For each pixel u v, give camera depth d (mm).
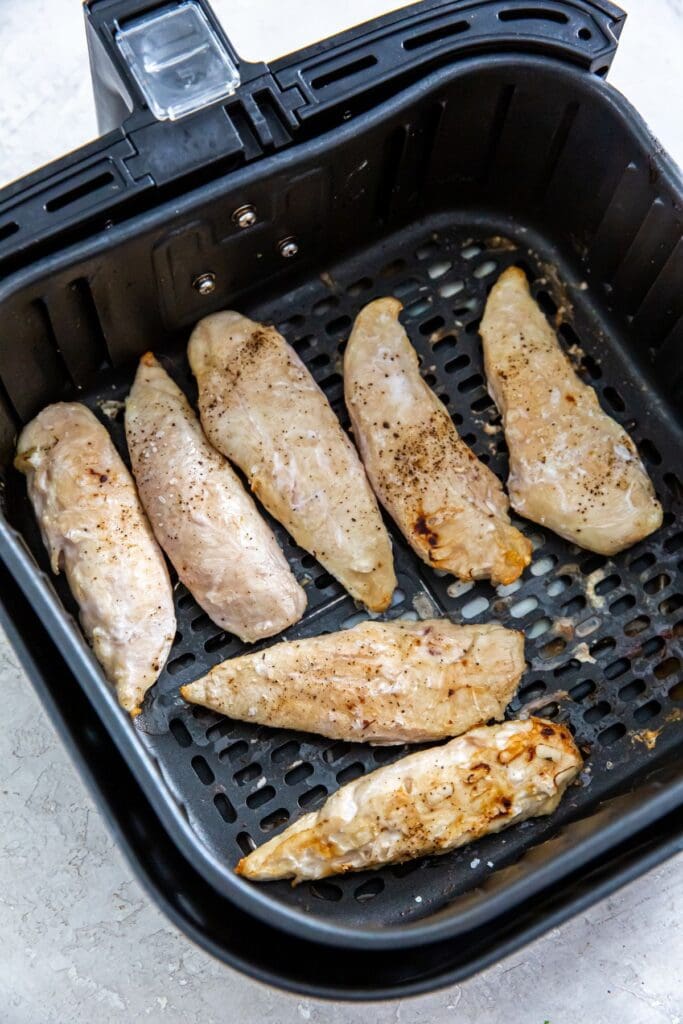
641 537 657
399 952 587
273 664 632
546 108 658
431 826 617
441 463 653
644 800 590
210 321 672
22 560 588
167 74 626
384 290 701
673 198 636
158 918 688
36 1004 679
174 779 639
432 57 636
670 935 690
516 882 575
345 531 646
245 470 657
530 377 666
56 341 650
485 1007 683
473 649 637
